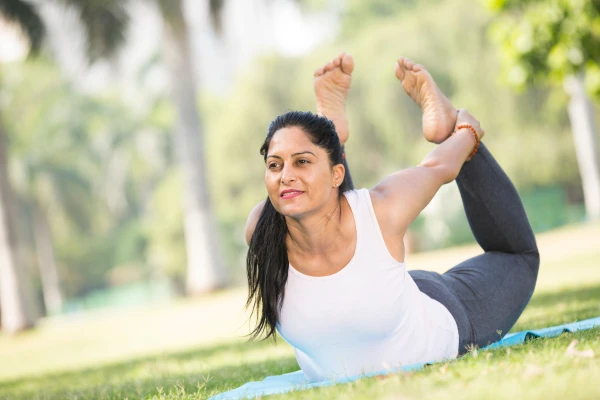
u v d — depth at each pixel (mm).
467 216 4996
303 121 3881
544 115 38062
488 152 4895
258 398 3664
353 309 4012
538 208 42438
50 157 57156
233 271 53688
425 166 4352
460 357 4051
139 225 59562
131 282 65688
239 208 48812
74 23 22750
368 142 43094
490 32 13023
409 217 4098
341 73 5441
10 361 15703
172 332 16922
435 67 40031
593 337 4012
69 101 58719
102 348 15594
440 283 4523
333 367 4328
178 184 53688
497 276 4754
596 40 12172
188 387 5367
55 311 59312
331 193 3949
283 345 9266
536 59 12664
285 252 4047
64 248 59562
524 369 3391
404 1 51875
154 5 24719
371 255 3986
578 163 38406
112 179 60969
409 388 3240
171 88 27016
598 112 37062
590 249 20375
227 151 47062
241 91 47125
